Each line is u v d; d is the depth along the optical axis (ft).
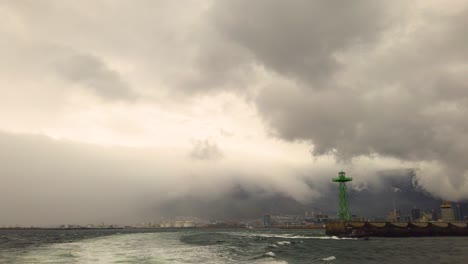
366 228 423.23
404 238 402.72
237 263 144.15
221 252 189.06
